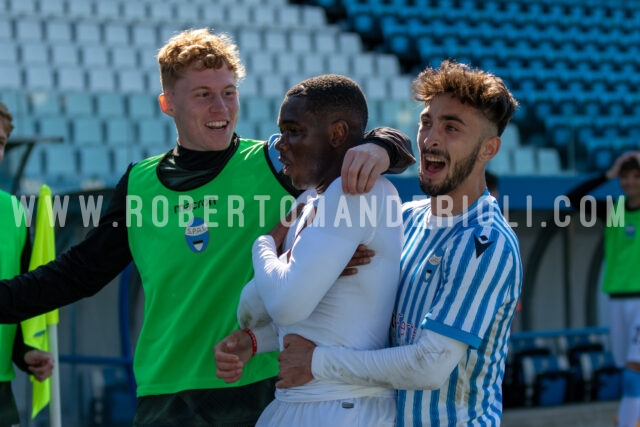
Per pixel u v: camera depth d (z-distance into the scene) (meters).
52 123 37.12
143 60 52.25
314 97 9.07
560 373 27.70
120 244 11.20
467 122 8.79
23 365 13.94
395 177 22.14
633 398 23.00
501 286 8.56
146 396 10.89
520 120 54.34
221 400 10.69
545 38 65.50
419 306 8.91
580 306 30.72
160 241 10.91
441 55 59.62
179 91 10.65
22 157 24.27
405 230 9.78
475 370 8.73
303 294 8.49
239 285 10.73
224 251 10.75
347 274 8.91
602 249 30.41
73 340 20.45
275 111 41.50
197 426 10.66
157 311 10.95
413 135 37.28
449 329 8.38
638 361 23.09
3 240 13.43
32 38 52.31
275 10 62.00
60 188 33.75
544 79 59.94
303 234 8.71
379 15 62.69
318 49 59.28
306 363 8.84
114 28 54.34
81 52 51.00
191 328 10.71
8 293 10.82
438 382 8.45
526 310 28.97
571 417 26.86
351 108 9.16
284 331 9.36
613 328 24.59
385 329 9.16
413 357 8.41
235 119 10.95
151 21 57.06
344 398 8.88
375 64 57.75
